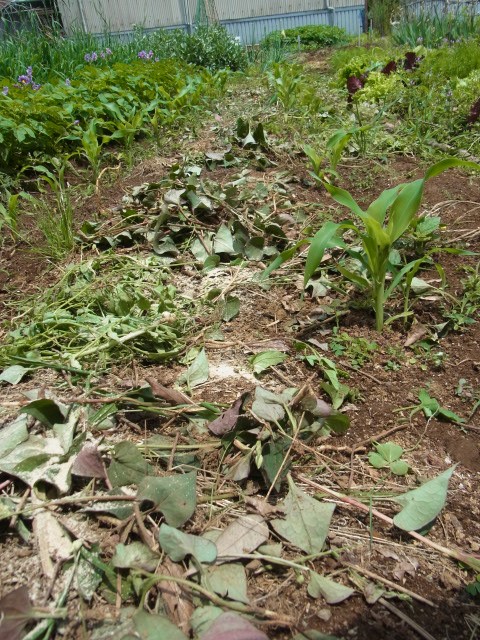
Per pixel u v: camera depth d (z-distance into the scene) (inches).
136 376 71.5
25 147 157.9
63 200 126.4
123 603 45.5
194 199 115.9
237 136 169.6
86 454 55.3
